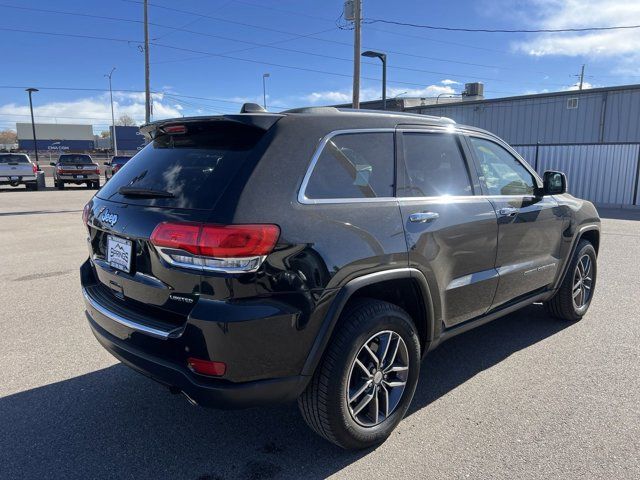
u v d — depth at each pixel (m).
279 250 2.45
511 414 3.32
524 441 3.01
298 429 3.20
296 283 2.50
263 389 2.50
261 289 2.42
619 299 5.84
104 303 3.02
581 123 24.45
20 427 3.19
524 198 4.13
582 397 3.53
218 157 2.71
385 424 3.00
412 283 3.11
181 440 3.07
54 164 26.20
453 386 3.73
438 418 3.28
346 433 2.80
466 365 4.09
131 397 3.59
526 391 3.63
